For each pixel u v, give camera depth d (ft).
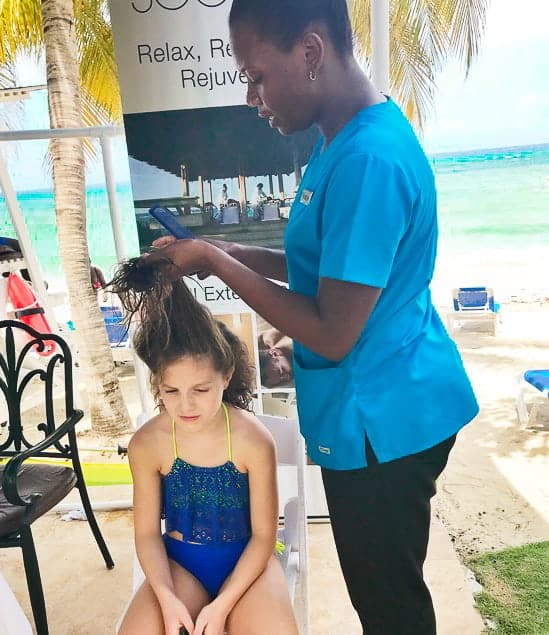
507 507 10.05
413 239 4.22
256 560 4.83
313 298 4.30
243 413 5.08
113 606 7.67
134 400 18.67
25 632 4.71
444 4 21.67
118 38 6.95
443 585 7.77
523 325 25.72
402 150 4.02
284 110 4.58
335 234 3.98
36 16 20.01
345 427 4.41
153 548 4.99
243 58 4.50
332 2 4.18
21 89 11.88
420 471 4.49
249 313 7.91
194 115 7.16
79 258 14.71
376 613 4.90
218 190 7.40
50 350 15.21
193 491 5.00
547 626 6.94
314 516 9.15
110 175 8.75
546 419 14.35
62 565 8.58
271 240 7.54
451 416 4.53
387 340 4.32
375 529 4.58
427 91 23.40
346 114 4.34
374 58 7.40
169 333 4.72
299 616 5.46
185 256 4.85
